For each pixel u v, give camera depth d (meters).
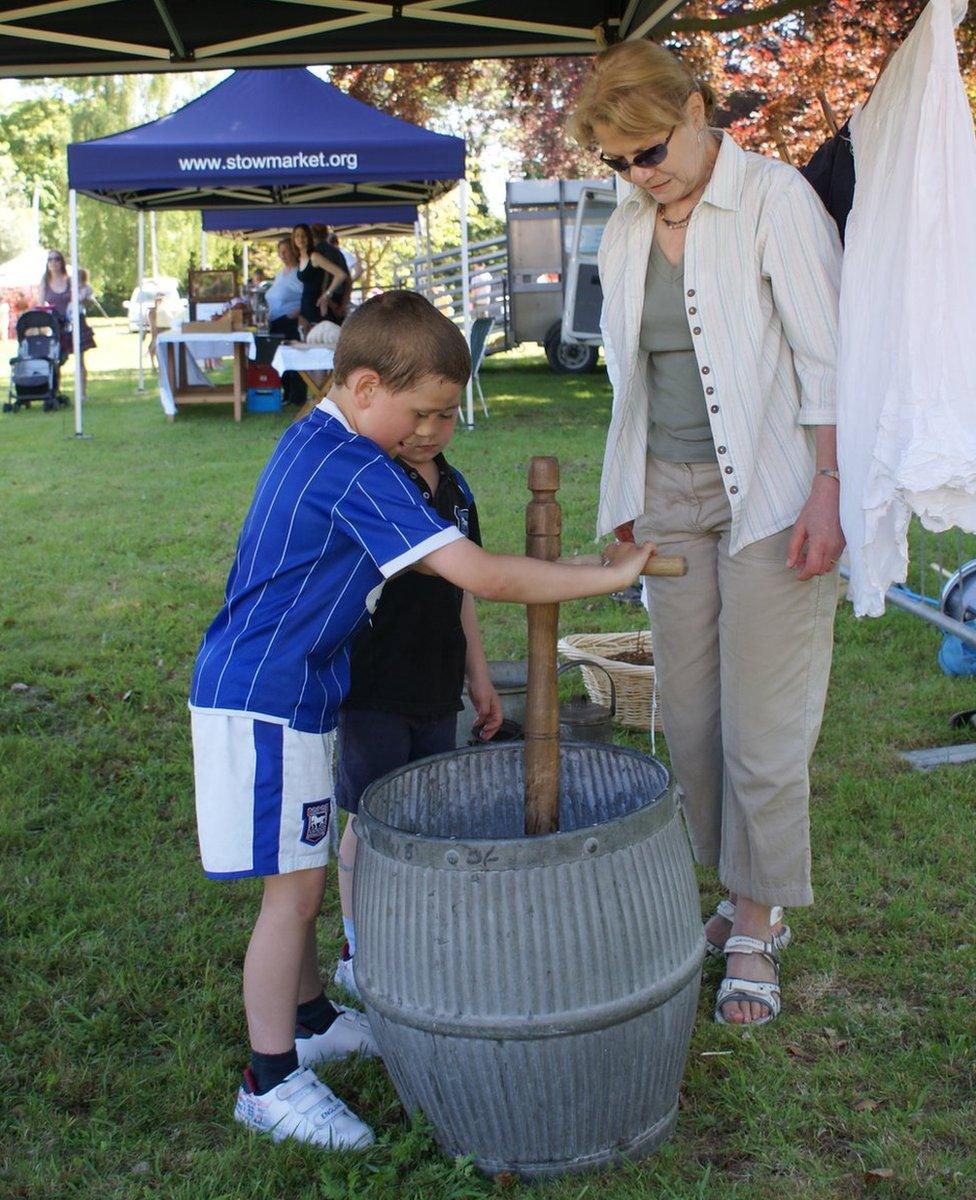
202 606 6.36
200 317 16.86
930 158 2.28
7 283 35.47
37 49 4.96
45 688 5.17
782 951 3.01
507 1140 2.19
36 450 11.72
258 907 3.33
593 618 5.85
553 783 2.27
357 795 2.65
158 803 4.03
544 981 2.05
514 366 19.36
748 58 9.29
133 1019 2.83
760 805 2.71
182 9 4.52
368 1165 2.28
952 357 2.27
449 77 14.62
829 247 2.53
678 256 2.62
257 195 15.43
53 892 3.40
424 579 2.54
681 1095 2.52
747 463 2.60
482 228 34.00
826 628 2.71
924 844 3.53
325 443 2.21
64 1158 2.36
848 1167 2.28
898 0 6.93
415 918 2.10
